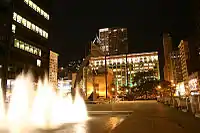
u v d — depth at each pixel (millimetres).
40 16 67562
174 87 98375
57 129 10266
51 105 23500
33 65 62375
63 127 10945
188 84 120188
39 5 67375
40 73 65312
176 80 175500
